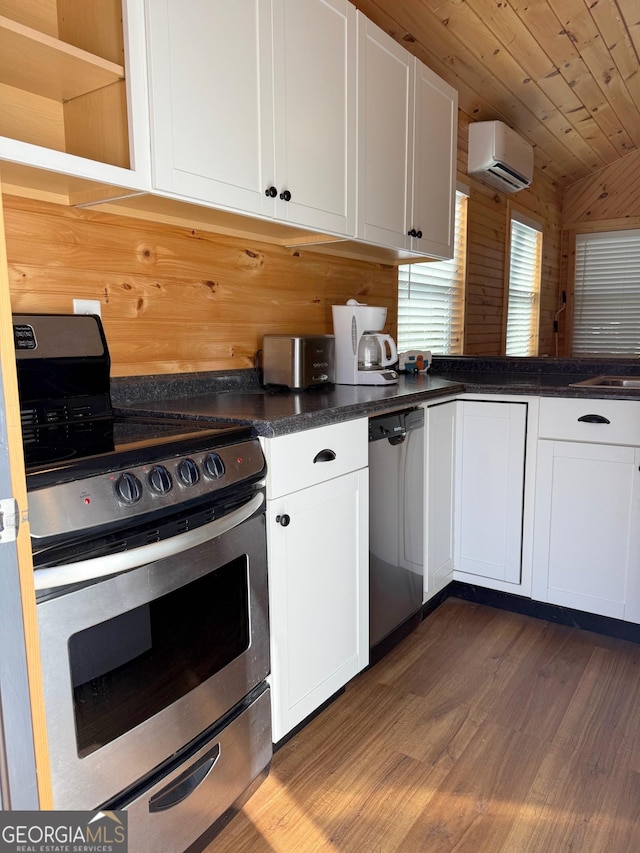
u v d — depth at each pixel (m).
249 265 2.15
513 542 2.38
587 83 3.41
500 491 2.38
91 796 1.02
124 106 1.38
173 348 1.89
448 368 3.19
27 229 1.48
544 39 2.91
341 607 1.76
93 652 1.01
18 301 1.47
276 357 2.10
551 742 1.66
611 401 2.11
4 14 1.42
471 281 3.63
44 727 0.77
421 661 2.08
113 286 1.70
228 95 1.54
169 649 1.17
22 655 0.73
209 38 1.47
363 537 1.84
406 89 2.31
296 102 1.76
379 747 1.65
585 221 4.79
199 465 1.22
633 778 1.52
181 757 1.22
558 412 2.22
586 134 4.09
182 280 1.90
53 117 1.51
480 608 2.49
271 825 1.39
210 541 1.25
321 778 1.54
